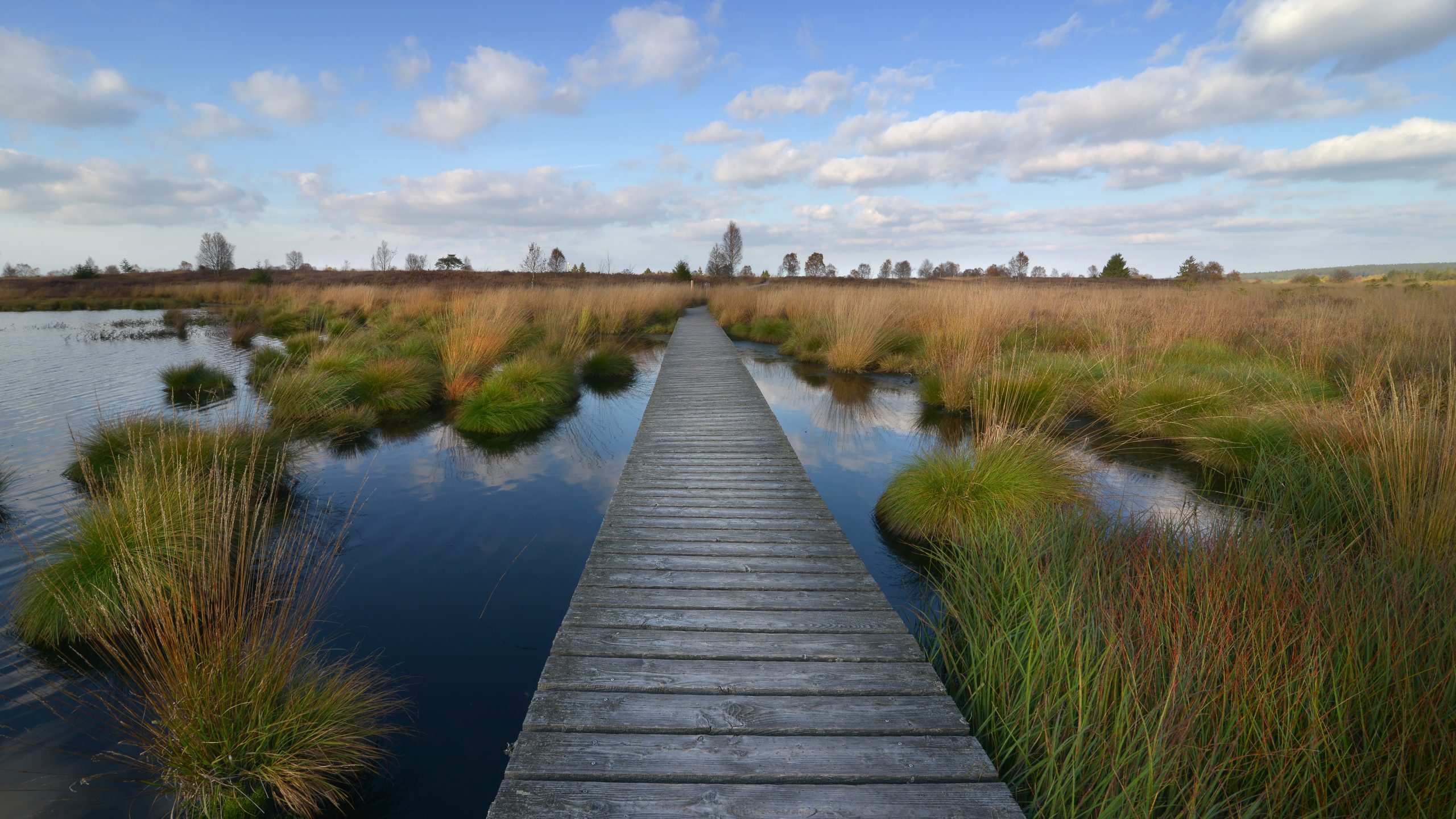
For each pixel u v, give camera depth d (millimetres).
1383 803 1749
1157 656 2354
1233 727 2082
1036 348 10609
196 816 2227
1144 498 5281
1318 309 11750
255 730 2264
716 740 2248
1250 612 2551
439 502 5543
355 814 2324
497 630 3588
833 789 2025
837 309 14352
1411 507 3631
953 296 13906
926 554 4441
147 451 5020
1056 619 2545
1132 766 1978
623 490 4961
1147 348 9570
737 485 5082
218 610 2430
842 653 2816
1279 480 4906
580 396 10281
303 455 6578
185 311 25953
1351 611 2479
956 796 1999
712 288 32812
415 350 11242
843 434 7840
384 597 3926
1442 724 1911
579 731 2293
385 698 2971
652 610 3170
